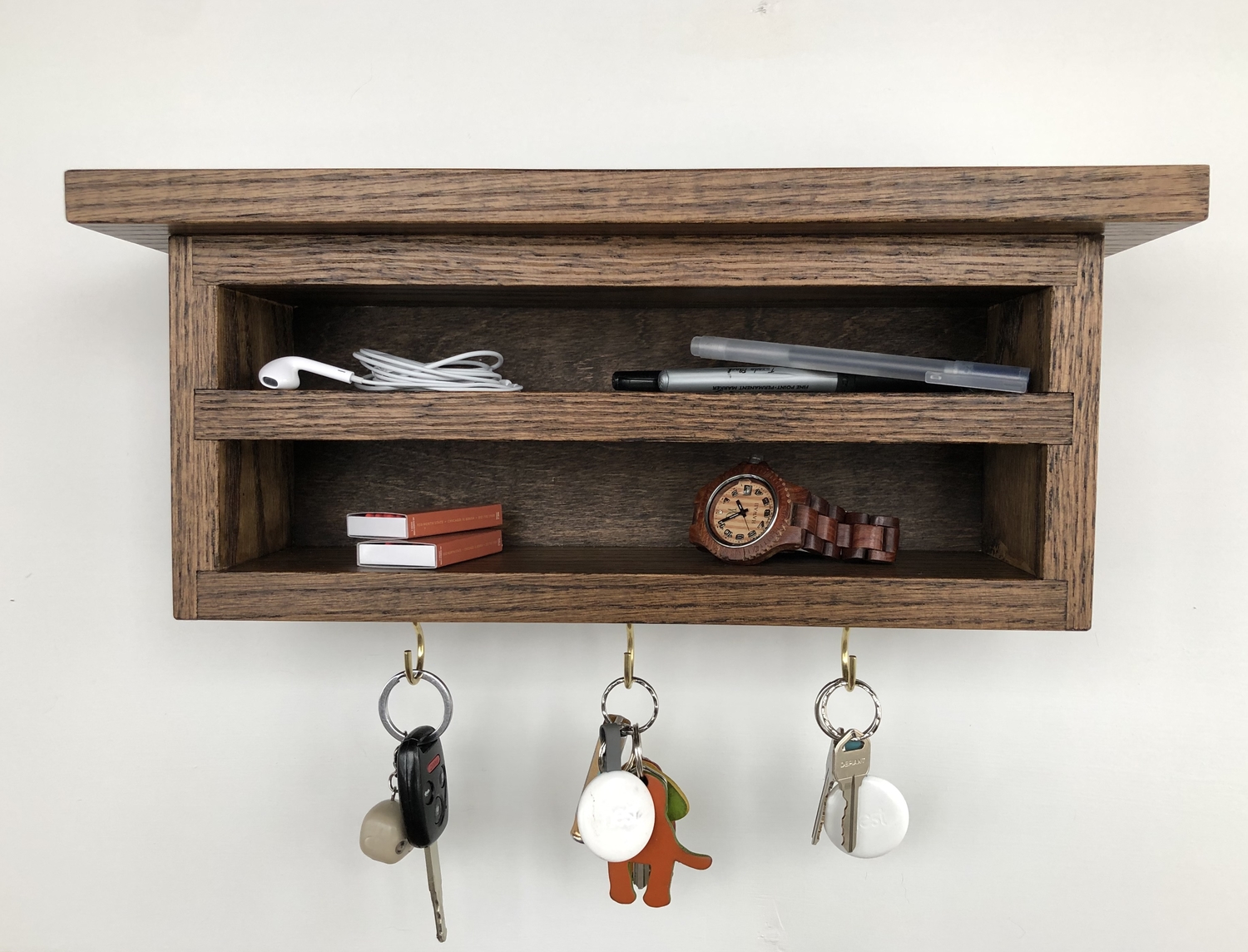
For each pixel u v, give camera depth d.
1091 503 0.61
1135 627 0.80
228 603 0.63
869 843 0.71
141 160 0.82
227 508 0.65
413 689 0.83
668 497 0.78
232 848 0.83
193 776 0.83
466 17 0.81
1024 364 0.66
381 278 0.63
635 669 0.82
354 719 0.83
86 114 0.82
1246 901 0.79
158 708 0.83
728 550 0.69
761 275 0.62
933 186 0.57
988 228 0.59
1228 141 0.78
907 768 0.81
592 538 0.79
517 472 0.79
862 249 0.61
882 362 0.65
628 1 0.80
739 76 0.80
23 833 0.83
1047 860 0.81
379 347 0.78
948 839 0.81
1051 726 0.81
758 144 0.80
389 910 0.83
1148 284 0.78
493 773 0.83
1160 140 0.78
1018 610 0.61
